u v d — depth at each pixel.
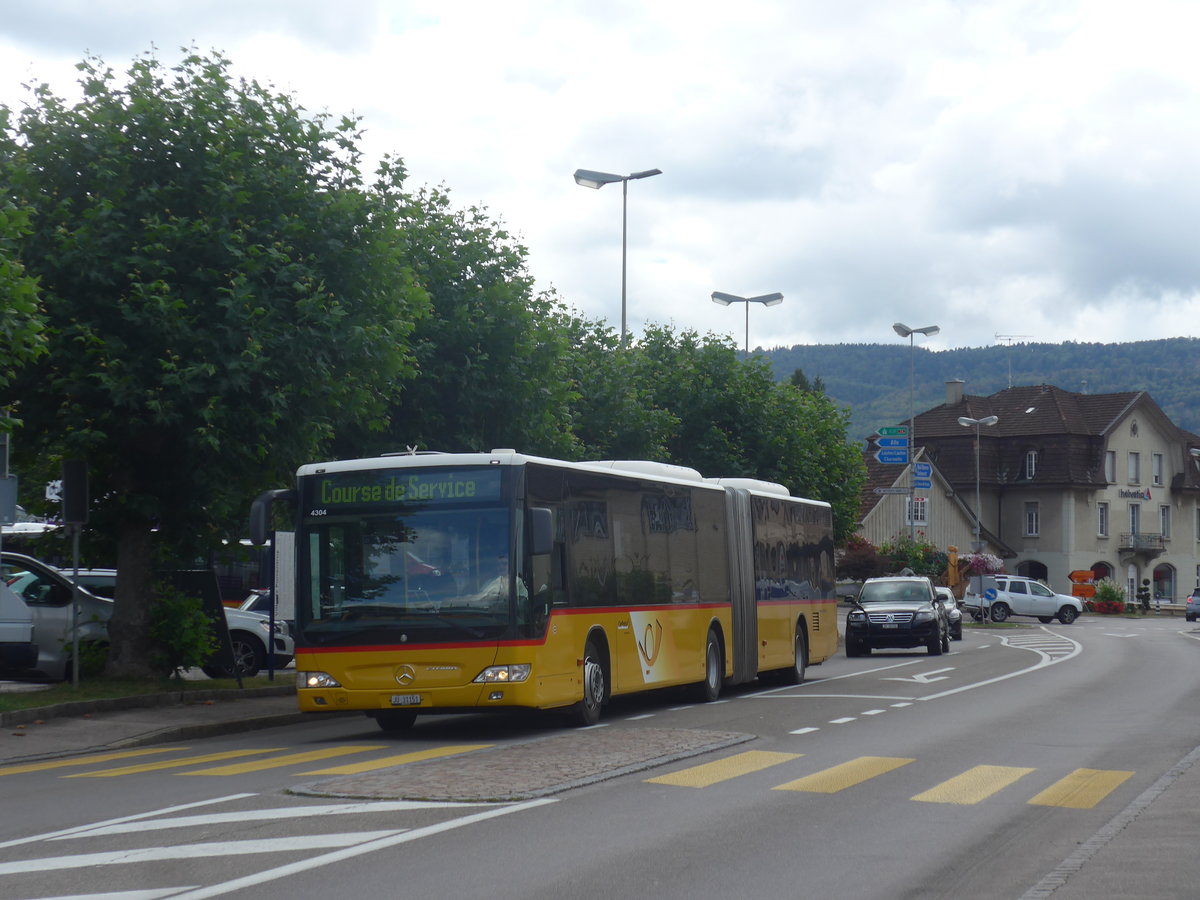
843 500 46.56
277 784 11.87
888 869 8.50
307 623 16.23
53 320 19.16
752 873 8.33
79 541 21.27
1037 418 96.38
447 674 15.84
